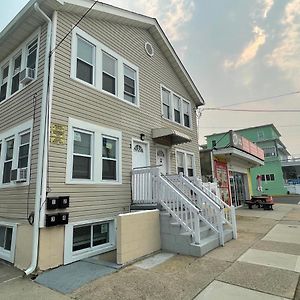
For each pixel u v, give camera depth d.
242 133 38.97
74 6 7.01
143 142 9.17
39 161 5.74
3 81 8.55
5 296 3.98
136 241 5.90
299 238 7.54
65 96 6.55
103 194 7.12
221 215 7.07
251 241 7.28
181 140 10.52
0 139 7.79
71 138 6.50
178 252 6.30
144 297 3.78
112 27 8.84
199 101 14.04
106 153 7.60
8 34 7.40
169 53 11.67
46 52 6.42
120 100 8.47
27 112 6.73
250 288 3.96
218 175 15.88
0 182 7.27
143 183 7.75
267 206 16.30
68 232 5.92
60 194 5.94
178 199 6.65
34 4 6.31
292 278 4.30
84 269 5.27
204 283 4.22
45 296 3.95
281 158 40.81
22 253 5.62
